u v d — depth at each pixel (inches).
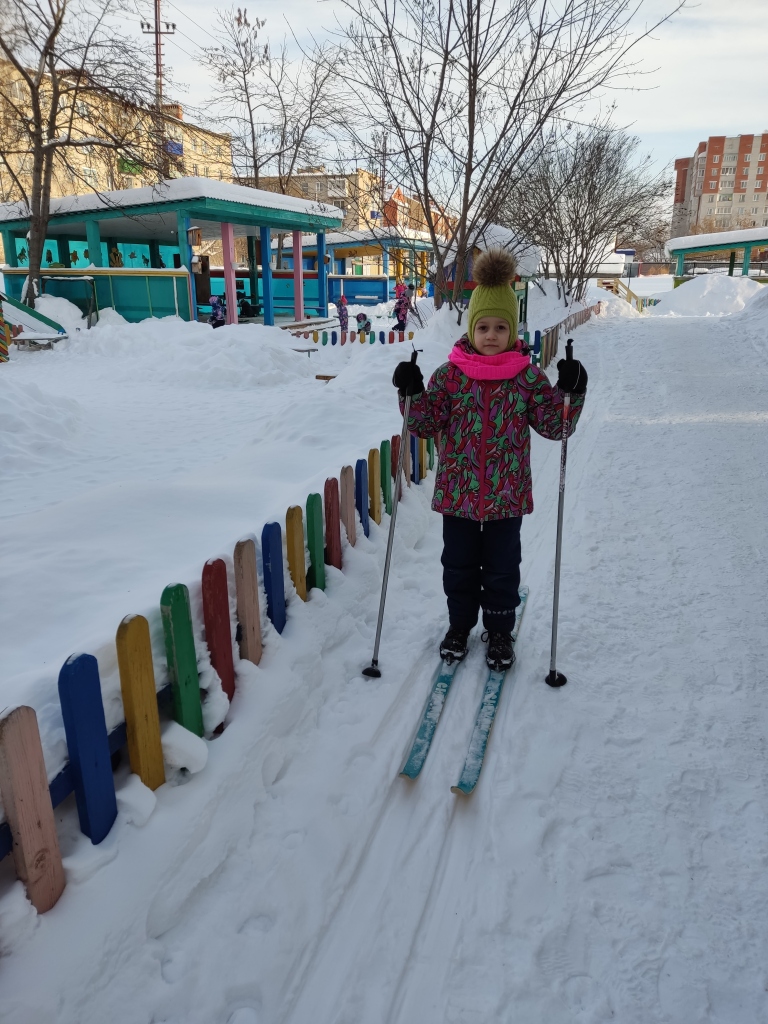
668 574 152.7
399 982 68.1
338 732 101.3
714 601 139.9
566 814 88.6
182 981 65.3
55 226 823.1
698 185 5270.7
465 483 110.0
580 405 106.7
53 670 75.4
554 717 106.5
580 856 82.4
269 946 70.2
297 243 853.8
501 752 99.4
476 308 106.4
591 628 131.3
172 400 367.2
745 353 493.7
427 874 80.1
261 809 85.6
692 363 456.8
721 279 1237.1
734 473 219.6
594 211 877.8
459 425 109.3
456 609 119.0
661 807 89.6
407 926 73.9
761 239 1312.7
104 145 685.9
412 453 190.1
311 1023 64.0
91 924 63.2
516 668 119.3
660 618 134.4
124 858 68.6
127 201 715.4
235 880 76.3
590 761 97.7
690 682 114.5
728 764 96.6
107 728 73.7
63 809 70.4
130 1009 61.9
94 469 229.3
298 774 92.3
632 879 79.4
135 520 132.4
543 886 78.5
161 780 77.5
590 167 740.0
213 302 664.4
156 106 699.4
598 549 167.3
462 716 107.3
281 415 236.4
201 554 116.6
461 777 93.6
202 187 665.6
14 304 635.5
